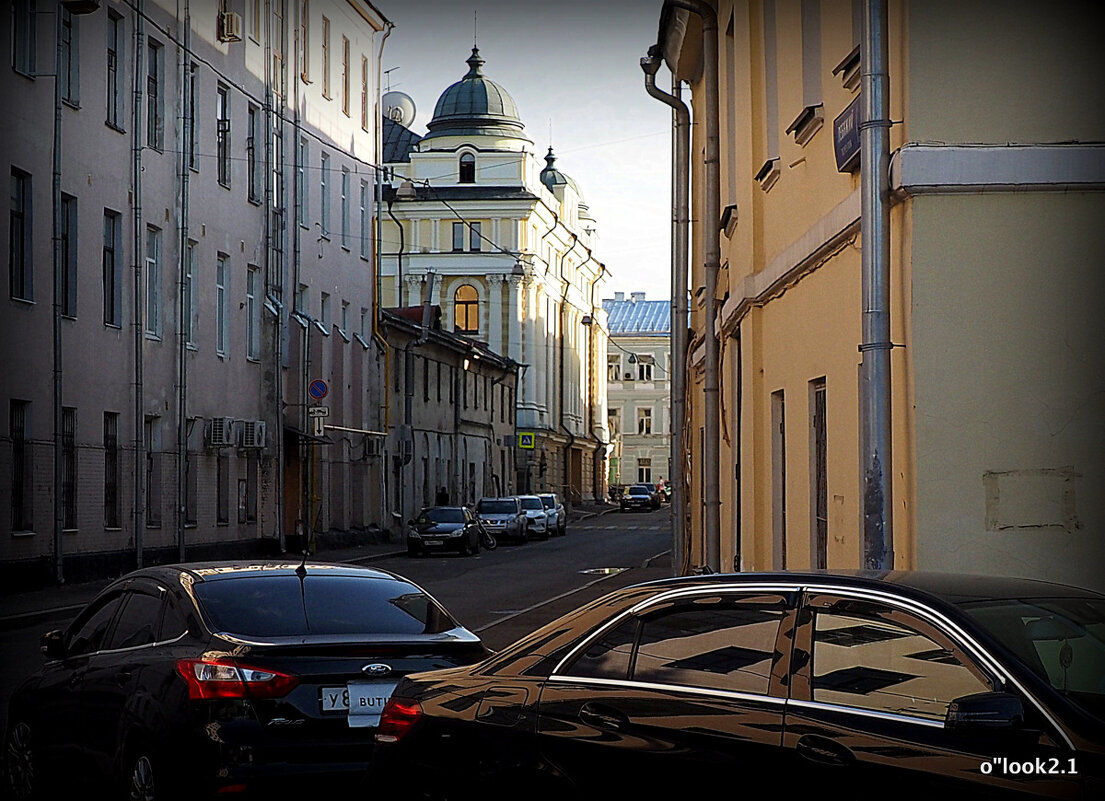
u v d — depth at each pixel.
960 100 8.22
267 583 7.12
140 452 28.22
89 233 26.52
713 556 16.95
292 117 38.12
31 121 24.33
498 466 67.69
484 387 64.88
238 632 6.56
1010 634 4.24
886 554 8.09
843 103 10.24
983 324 8.18
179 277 30.45
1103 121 8.18
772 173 13.35
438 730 5.47
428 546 39.34
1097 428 8.10
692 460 22.78
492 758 5.23
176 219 30.52
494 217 74.69
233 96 34.03
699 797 4.59
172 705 6.27
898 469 8.46
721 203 17.97
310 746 6.20
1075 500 8.12
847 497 10.05
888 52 8.54
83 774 6.98
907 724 4.20
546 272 79.06
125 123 28.14
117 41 28.08
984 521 8.13
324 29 41.47
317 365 38.69
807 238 11.29
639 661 5.03
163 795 6.20
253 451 34.66
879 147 8.26
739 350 16.67
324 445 39.75
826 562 11.05
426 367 53.78
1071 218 8.17
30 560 24.00
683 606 5.03
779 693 4.57
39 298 24.53
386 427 46.53
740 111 15.33
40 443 24.47
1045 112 8.19
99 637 7.44
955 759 4.00
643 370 109.62
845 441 10.12
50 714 7.36
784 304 12.84
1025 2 8.20
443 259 74.62
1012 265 8.17
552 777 5.02
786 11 12.64
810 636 4.61
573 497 89.31
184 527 30.30
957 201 8.19
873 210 8.26
